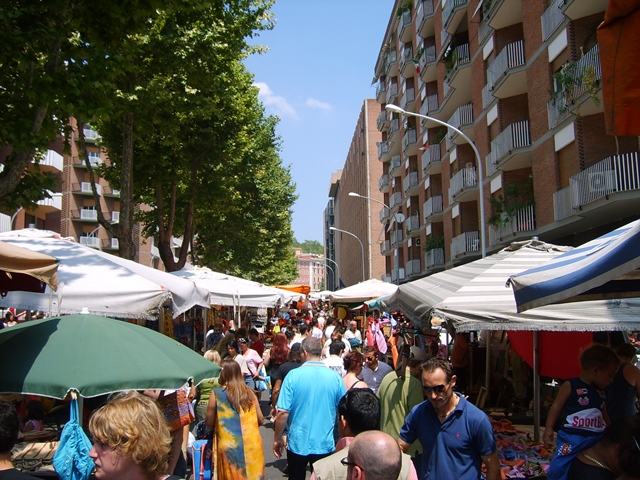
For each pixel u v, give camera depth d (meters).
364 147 76.56
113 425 2.57
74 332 3.97
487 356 9.21
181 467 5.96
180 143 18.94
